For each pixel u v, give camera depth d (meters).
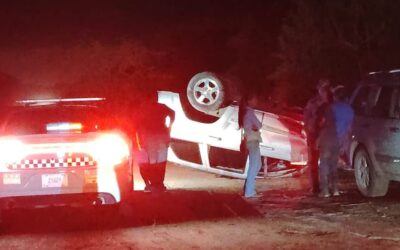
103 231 9.09
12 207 9.04
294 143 13.84
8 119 10.30
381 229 8.77
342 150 12.17
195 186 13.80
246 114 11.78
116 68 39.50
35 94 37.03
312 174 12.18
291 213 10.12
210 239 8.45
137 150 12.79
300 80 25.31
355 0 23.06
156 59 41.16
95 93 37.41
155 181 12.77
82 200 9.09
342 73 23.86
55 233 9.05
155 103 12.84
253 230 8.93
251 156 11.79
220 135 13.84
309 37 25.05
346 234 8.52
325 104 11.52
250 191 11.88
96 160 9.06
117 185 9.19
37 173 8.97
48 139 9.06
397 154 10.29
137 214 10.30
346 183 13.45
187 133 14.10
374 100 11.32
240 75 35.03
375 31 22.50
